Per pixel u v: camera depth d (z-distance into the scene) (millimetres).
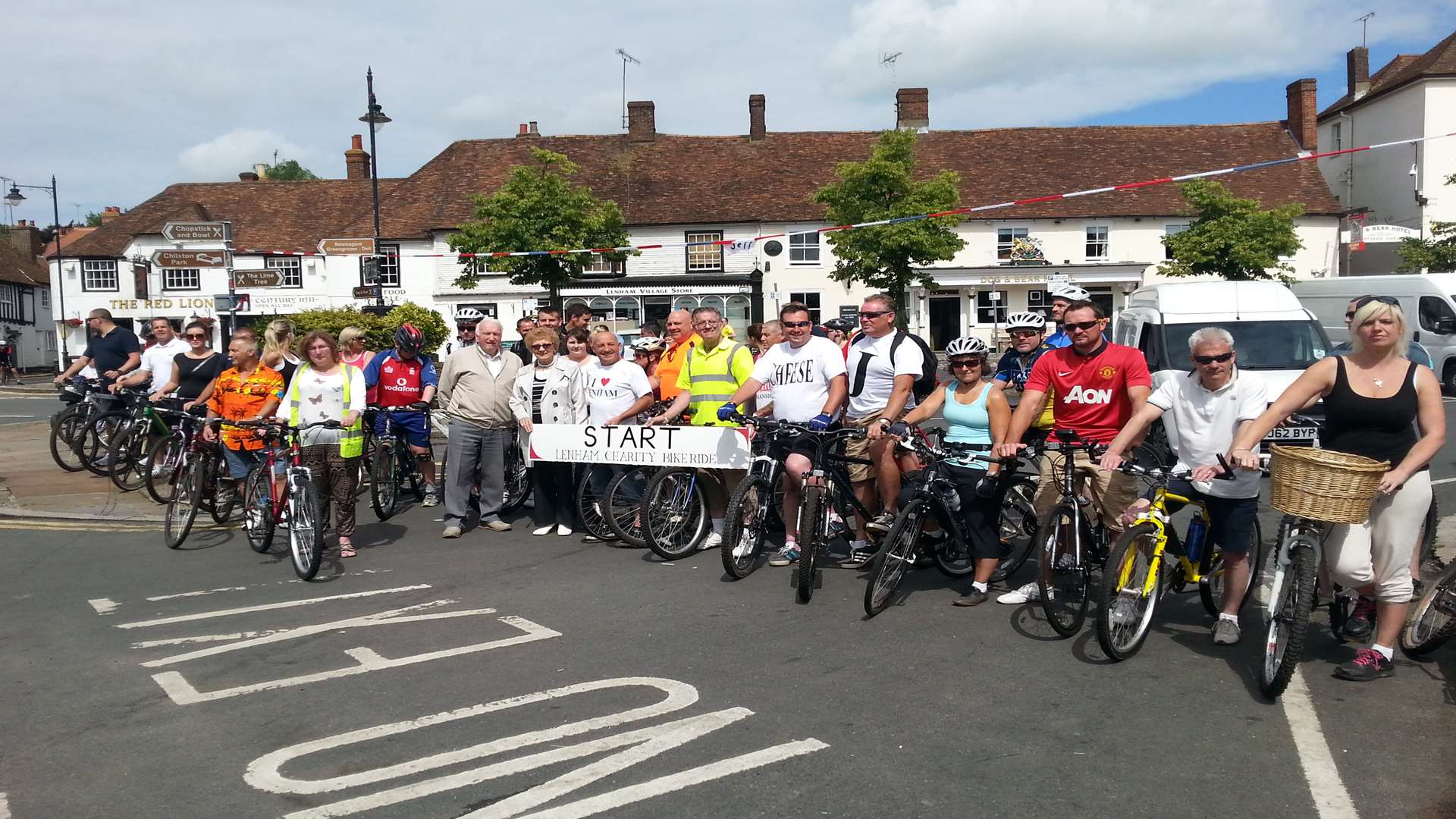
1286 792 3801
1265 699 4770
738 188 36000
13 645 5746
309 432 7809
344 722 4543
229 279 16734
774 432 7133
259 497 8047
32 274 53781
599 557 8008
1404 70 36312
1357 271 34781
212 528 9211
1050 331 9500
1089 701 4758
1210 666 5262
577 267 27328
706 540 8289
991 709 4648
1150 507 5492
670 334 9352
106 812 3713
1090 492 6051
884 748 4211
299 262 38781
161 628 6078
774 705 4695
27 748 4301
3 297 50344
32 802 3799
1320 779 3904
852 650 5543
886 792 3805
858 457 7480
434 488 10523
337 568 7672
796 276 35250
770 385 7672
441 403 9023
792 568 7562
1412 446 4949
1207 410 5387
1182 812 3650
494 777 3953
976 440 6770
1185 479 5453
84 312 40719
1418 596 6094
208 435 8258
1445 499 9914
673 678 5082
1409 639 5395
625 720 4527
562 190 26688
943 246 25359
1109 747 4219
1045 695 4824
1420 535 6066
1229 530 5422
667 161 37250
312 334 7777
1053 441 5938
